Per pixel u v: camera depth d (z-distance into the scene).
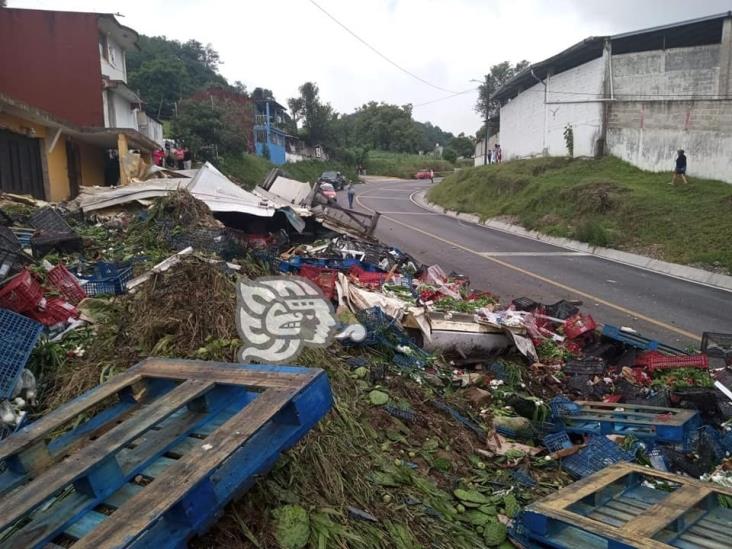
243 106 45.38
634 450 4.79
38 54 22.19
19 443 2.78
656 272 13.70
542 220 20.45
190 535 2.48
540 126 30.08
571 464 4.68
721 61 20.08
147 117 28.59
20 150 14.81
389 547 3.19
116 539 2.12
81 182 19.30
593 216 18.86
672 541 2.97
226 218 12.06
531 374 6.61
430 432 4.83
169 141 31.97
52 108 22.38
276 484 3.21
